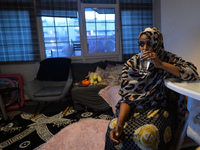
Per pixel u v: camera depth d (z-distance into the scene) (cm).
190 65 94
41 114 254
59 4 304
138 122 92
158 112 97
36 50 311
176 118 106
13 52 302
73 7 312
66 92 251
